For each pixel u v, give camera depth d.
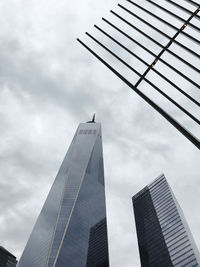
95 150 199.50
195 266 92.19
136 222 148.00
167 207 132.12
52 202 158.62
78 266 116.12
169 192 141.25
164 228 123.62
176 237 112.38
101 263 126.00
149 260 119.06
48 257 113.75
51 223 137.62
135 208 158.12
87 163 182.62
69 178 166.75
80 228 134.12
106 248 135.75
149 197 153.12
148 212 143.50
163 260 110.38
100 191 168.88
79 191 154.62
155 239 124.25
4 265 167.12
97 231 141.75
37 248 133.38
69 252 118.75
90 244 131.25
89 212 147.12
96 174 178.88
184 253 102.00
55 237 123.88
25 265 130.50
